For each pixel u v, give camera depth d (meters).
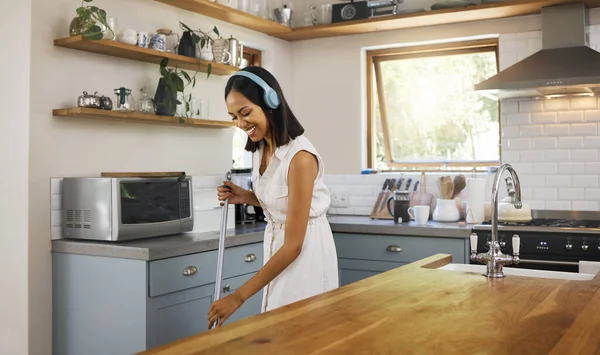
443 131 5.01
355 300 1.65
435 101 4.96
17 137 3.23
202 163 4.28
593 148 4.25
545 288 1.83
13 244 3.23
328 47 5.12
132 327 3.00
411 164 5.16
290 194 2.14
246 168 4.39
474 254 2.09
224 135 4.46
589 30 4.25
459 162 4.98
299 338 1.27
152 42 3.69
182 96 3.86
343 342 1.24
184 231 3.52
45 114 3.27
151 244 3.12
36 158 3.22
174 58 3.76
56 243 3.26
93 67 3.54
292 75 5.27
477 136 4.89
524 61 4.18
